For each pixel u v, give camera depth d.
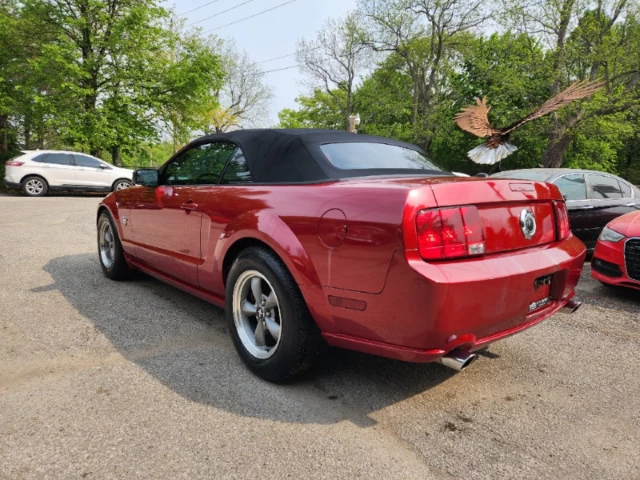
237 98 46.88
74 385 2.48
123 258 4.45
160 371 2.68
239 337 2.75
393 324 2.03
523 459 1.96
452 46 29.50
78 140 19.56
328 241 2.19
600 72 19.61
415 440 2.08
